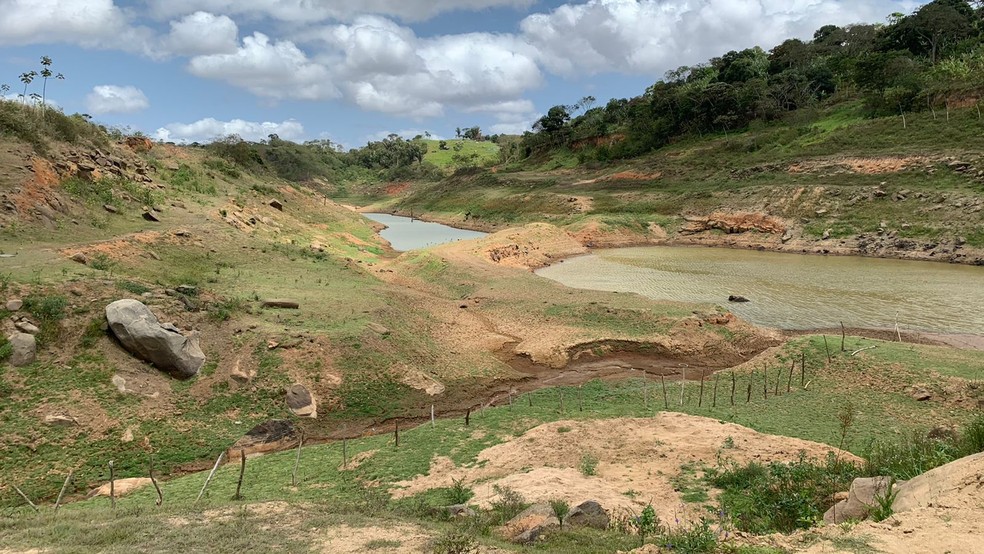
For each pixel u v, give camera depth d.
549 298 39.00
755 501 12.19
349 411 24.00
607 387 26.38
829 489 11.78
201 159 68.31
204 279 32.59
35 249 28.12
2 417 19.06
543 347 31.44
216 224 43.25
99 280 25.39
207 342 24.95
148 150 60.03
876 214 62.72
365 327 28.75
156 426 20.78
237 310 27.95
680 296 43.03
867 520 8.53
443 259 50.03
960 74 79.00
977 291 41.94
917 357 25.44
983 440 11.01
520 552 9.76
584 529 11.37
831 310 37.91
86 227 34.06
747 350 31.25
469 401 25.98
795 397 23.39
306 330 27.31
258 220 51.81
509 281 44.44
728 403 23.02
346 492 15.71
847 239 61.75
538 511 12.04
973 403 21.39
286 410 23.06
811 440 18.06
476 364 29.48
